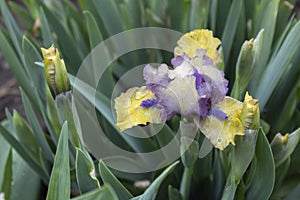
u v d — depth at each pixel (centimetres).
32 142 61
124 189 51
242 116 46
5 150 66
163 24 68
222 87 47
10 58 59
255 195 54
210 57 50
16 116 59
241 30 62
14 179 65
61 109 48
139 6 66
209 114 47
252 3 64
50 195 47
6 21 60
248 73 51
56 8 73
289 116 63
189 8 66
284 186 63
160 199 60
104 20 64
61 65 47
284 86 62
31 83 60
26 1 73
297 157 62
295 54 60
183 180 54
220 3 63
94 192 43
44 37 60
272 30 57
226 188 52
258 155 51
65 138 45
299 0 94
